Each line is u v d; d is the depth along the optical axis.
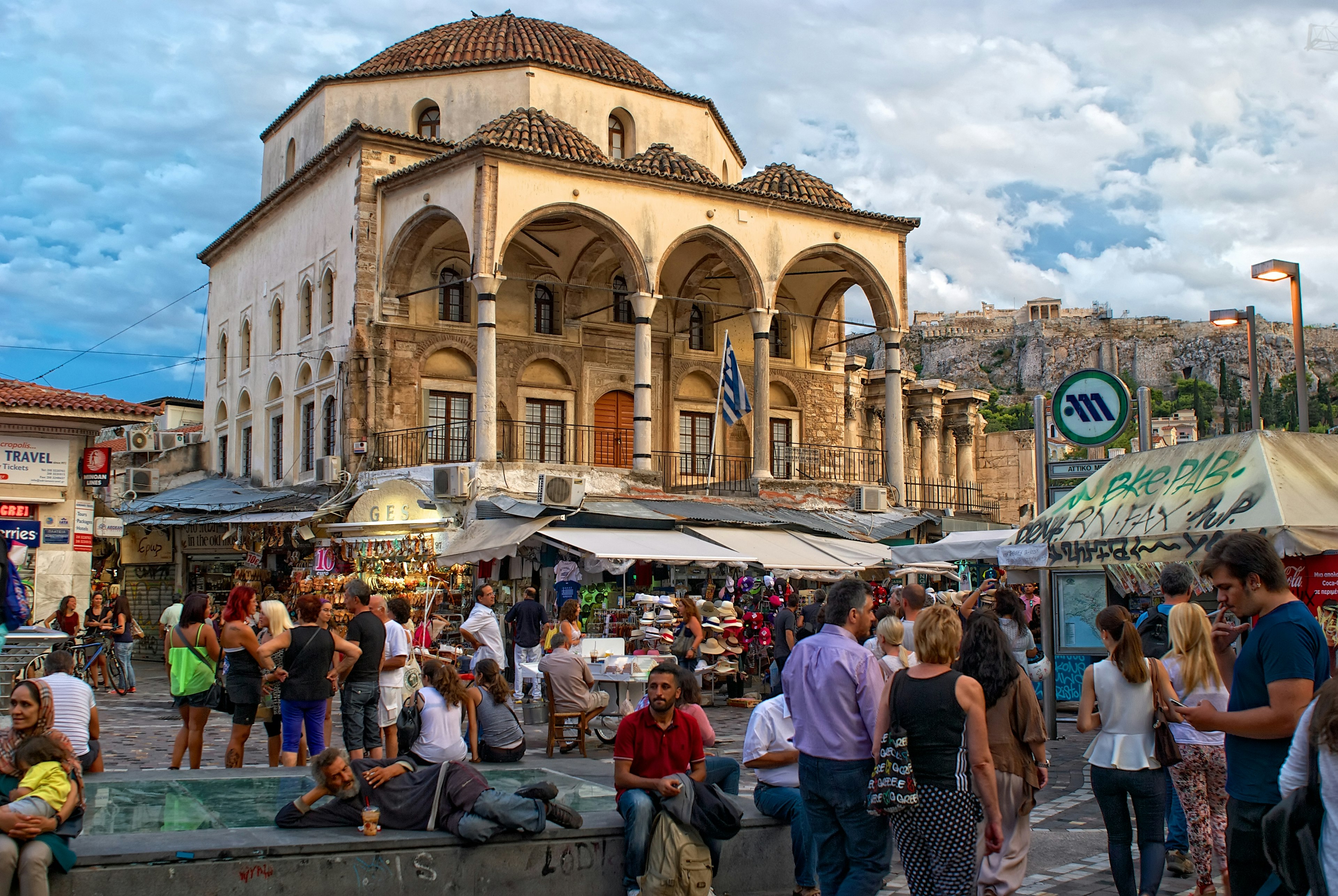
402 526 25.84
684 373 35.00
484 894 7.98
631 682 15.88
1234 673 6.25
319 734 11.88
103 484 23.62
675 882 8.02
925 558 19.56
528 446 32.28
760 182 33.81
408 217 29.55
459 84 33.78
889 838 7.44
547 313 33.12
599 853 8.31
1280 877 5.44
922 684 7.07
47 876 6.95
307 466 33.19
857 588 7.81
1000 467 46.88
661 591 26.70
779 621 17.62
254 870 7.46
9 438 22.64
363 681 12.48
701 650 20.61
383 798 8.12
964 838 6.94
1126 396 17.27
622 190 29.53
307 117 35.66
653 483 28.86
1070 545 12.94
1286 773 5.35
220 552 33.00
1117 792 8.06
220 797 9.55
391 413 30.16
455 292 31.70
